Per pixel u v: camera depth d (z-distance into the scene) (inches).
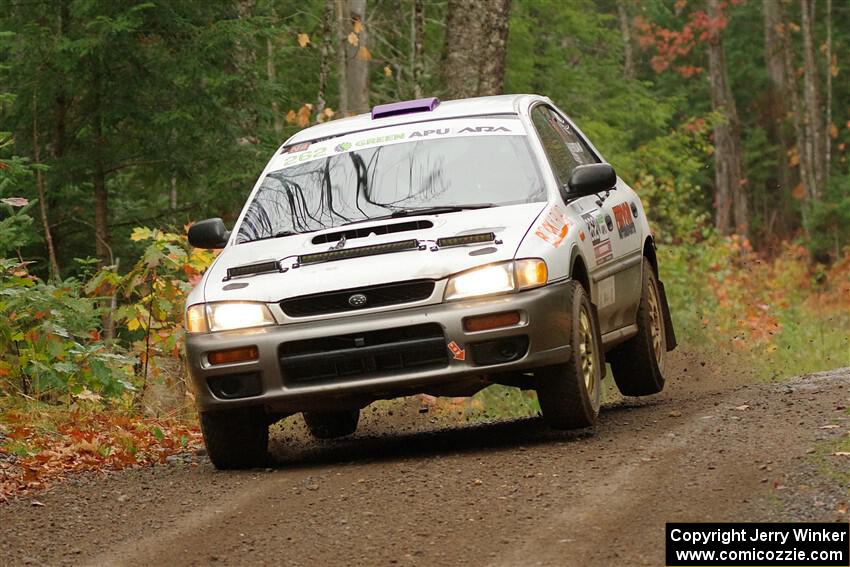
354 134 916.0
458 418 1113.4
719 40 4827.8
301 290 767.1
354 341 756.6
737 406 865.5
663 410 906.7
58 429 1000.9
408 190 854.5
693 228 2144.4
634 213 1014.4
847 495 570.6
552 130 944.9
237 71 1552.7
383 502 652.7
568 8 2770.7
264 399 770.2
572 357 781.9
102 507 715.4
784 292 2185.0
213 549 593.0
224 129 1531.7
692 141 3193.9
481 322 751.1
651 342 1000.2
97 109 1504.7
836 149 5575.8
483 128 888.9
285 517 642.8
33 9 1492.4
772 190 5807.1
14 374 1027.3
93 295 1299.2
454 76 1609.3
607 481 649.6
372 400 782.5
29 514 704.4
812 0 4697.3
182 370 1184.2
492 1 1603.1
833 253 3673.7
